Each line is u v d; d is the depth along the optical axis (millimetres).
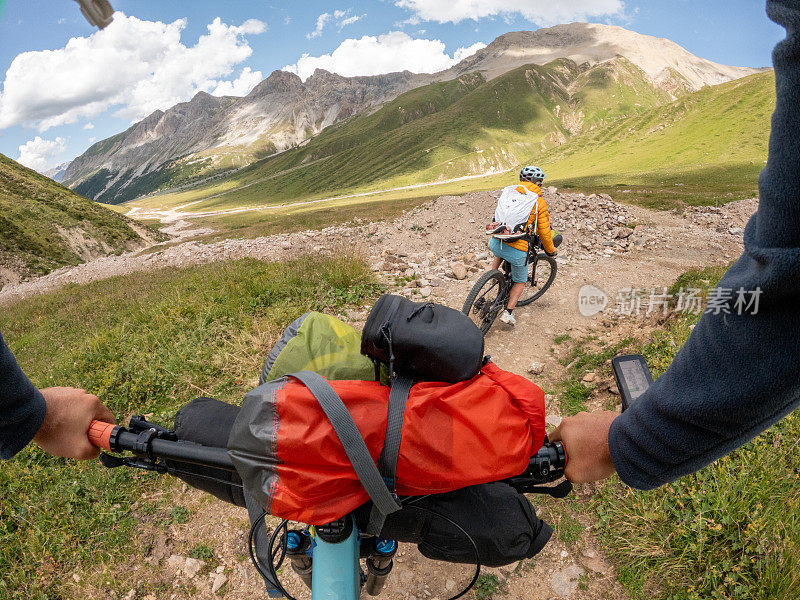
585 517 3354
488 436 1276
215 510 3639
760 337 584
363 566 2506
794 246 503
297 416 1227
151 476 3904
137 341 6363
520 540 1538
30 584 3160
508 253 6008
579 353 5469
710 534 2926
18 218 64562
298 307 6742
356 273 7648
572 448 1225
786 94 473
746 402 649
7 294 24047
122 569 3248
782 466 3254
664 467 864
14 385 953
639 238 11938
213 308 7059
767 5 477
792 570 2594
